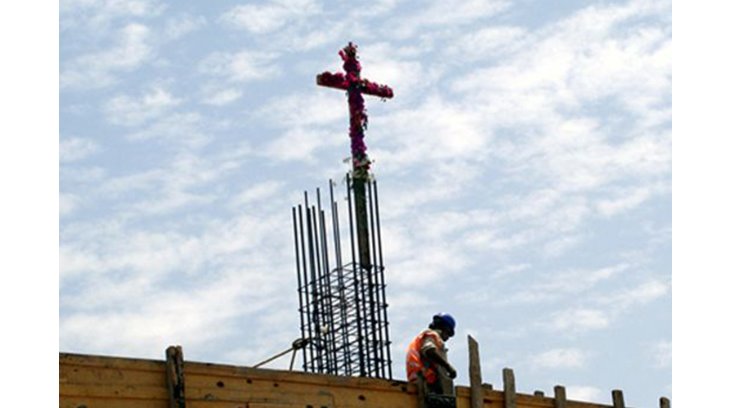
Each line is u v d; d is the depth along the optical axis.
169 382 18.88
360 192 26.64
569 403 23.61
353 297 26.00
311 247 26.44
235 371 19.52
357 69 28.38
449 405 21.55
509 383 22.55
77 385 18.19
